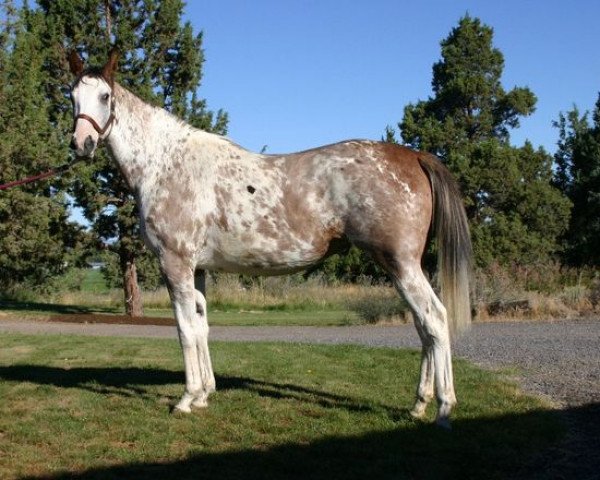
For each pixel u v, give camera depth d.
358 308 18.81
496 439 5.25
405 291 5.45
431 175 5.66
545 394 7.11
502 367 8.89
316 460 4.82
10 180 20.14
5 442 5.37
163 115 6.27
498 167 30.02
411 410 5.97
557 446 5.21
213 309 25.09
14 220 20.88
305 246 5.78
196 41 23.05
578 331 13.80
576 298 18.64
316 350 10.66
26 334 13.93
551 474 4.57
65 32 22.06
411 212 5.48
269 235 5.81
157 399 6.70
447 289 5.52
